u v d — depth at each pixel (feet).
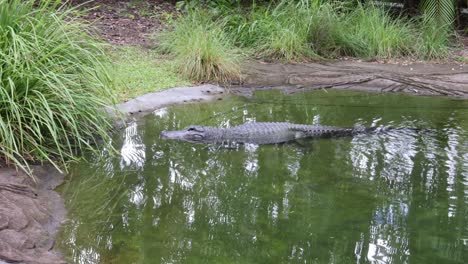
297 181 15.97
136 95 23.67
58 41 17.25
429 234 12.73
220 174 16.52
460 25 40.47
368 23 34.45
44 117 15.64
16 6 16.80
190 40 28.30
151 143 19.04
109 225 13.10
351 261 11.46
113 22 35.09
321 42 33.06
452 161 17.34
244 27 33.40
